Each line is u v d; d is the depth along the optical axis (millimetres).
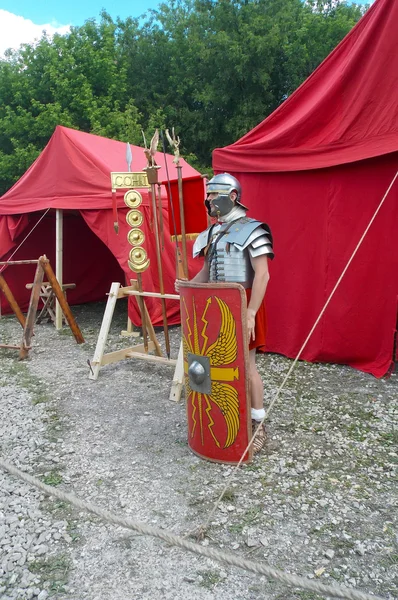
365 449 3342
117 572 2252
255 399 3295
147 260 4930
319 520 2590
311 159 4840
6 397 4484
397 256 4566
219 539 2453
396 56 4281
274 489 2871
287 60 21656
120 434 3646
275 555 2334
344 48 5121
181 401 4254
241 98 21641
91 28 22516
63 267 8961
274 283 5379
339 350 5000
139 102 24047
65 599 2100
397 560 2293
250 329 3006
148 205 6617
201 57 21422
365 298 4777
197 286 2936
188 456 3279
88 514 2691
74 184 6938
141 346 5203
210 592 2125
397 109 4340
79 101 20203
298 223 5113
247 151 5297
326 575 2199
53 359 5684
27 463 3262
